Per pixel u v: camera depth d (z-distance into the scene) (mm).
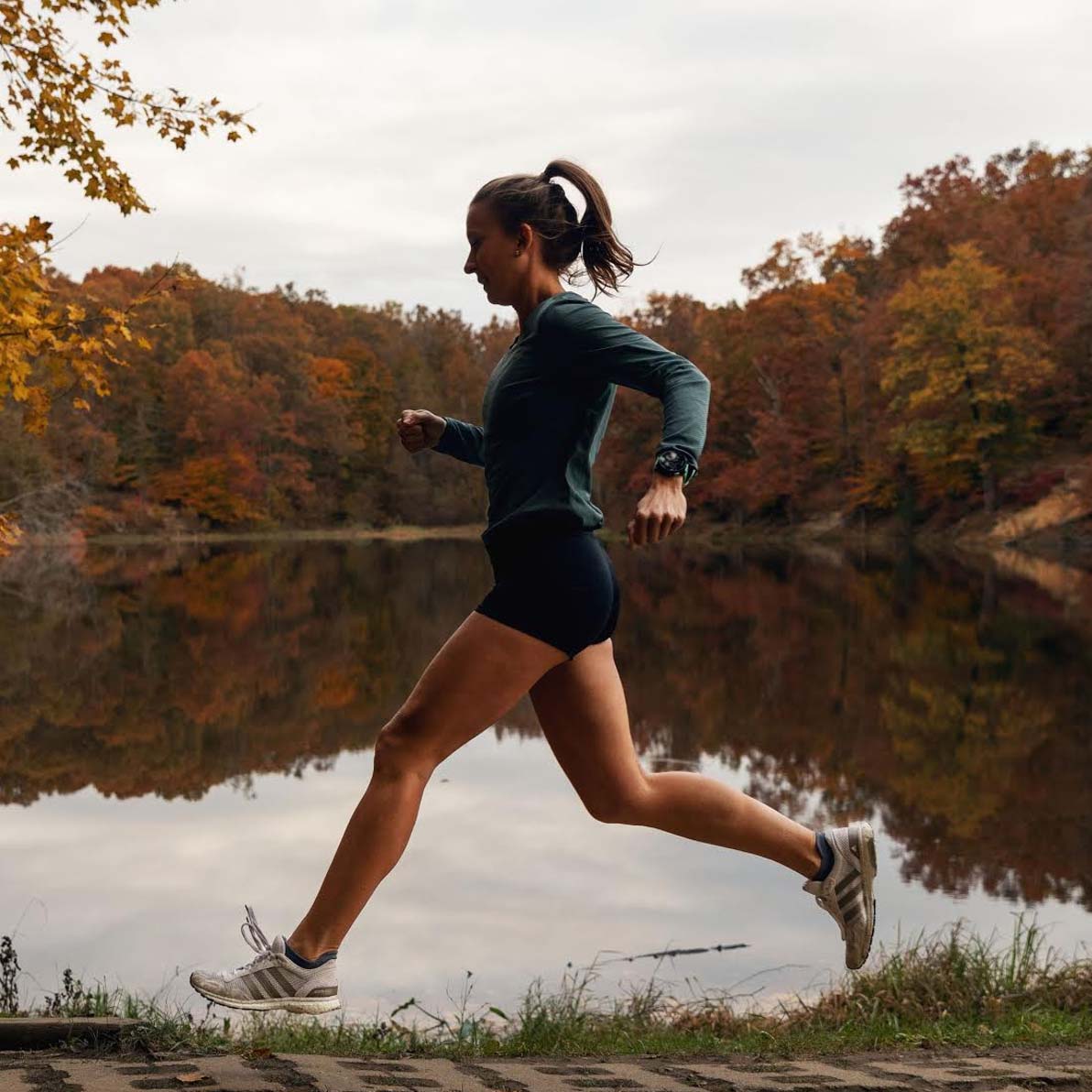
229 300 89625
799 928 6672
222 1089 2287
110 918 6906
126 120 5031
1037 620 23375
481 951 6281
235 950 6277
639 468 66062
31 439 47250
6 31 4801
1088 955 6250
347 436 87312
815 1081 2662
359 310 106562
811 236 65875
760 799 10430
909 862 8398
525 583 2324
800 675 17516
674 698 15727
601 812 2539
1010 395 47344
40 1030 3195
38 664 19922
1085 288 47688
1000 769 11555
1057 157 64000
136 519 73938
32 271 4645
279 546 70625
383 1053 3693
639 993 5449
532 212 2441
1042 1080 2643
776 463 60875
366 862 2359
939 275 49156
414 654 21406
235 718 15258
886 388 51219
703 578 37375
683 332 71812
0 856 8492
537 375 2346
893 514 57969
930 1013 4645
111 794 10805
